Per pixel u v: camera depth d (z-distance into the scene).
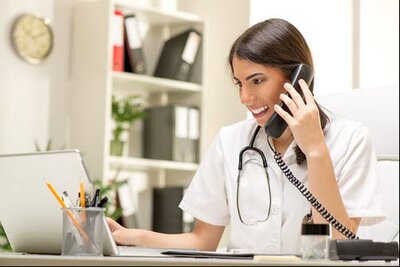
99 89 4.13
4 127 4.06
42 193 1.66
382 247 1.46
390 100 2.29
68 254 1.46
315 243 1.42
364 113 2.32
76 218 1.46
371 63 3.28
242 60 2.02
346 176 2.00
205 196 2.27
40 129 4.18
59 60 4.27
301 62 2.03
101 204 1.56
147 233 2.16
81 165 1.59
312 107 1.88
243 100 2.04
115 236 2.14
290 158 2.09
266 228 2.08
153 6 4.65
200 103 4.53
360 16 3.26
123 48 4.25
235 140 2.25
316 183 1.85
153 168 4.50
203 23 4.54
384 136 2.28
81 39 4.26
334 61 3.31
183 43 4.46
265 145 2.16
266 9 3.60
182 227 4.33
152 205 4.57
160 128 4.46
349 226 1.87
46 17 4.24
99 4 4.18
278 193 2.09
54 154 1.62
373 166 2.04
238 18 4.37
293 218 2.05
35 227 1.72
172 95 4.69
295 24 3.46
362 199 1.97
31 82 4.16
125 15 4.27
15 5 4.14
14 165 1.69
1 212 1.76
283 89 2.01
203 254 1.59
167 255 1.58
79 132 4.21
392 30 3.31
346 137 2.07
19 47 4.11
